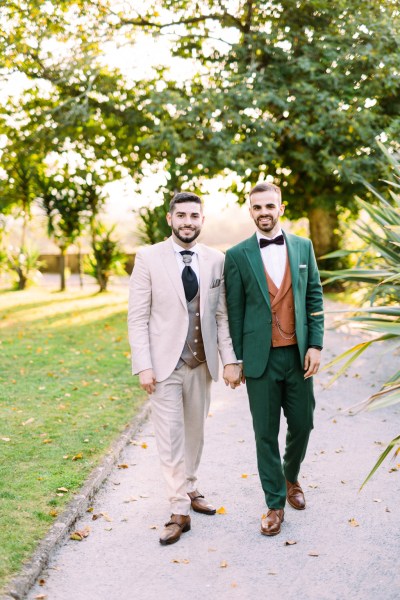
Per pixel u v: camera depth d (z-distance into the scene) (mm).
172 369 3420
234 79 12766
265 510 3748
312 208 15844
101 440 4836
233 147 12344
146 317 3498
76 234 16719
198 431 3662
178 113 12836
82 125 14828
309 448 4875
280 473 3465
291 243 3506
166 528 3377
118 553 3223
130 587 2902
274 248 3488
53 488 3852
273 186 3455
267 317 3410
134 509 3770
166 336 3451
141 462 4562
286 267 3471
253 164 12867
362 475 4289
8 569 2891
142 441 5027
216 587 2904
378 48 13070
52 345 9188
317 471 4379
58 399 6113
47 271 24812
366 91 13484
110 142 15477
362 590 2863
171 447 3436
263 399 3428
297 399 3480
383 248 5348
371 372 7438
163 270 3455
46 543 3166
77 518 3584
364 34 13258
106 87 14164
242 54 13742
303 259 3512
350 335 9727
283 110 13305
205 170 13914
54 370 7496
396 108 14773
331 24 13742
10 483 3928
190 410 3602
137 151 15375
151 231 14945
